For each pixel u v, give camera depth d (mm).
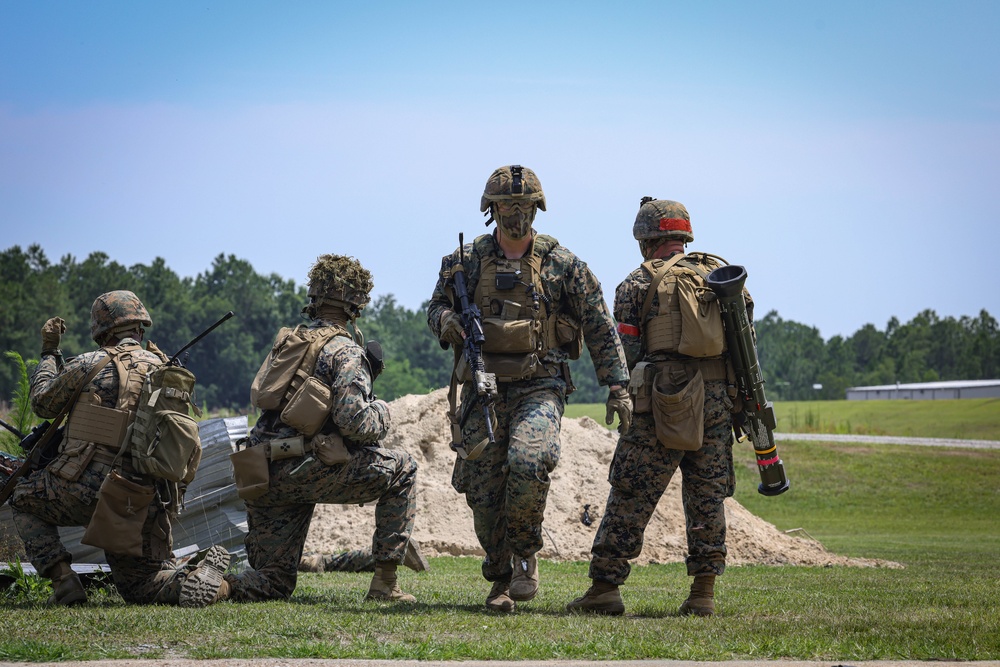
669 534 29344
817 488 66500
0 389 190875
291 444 14508
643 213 15273
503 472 14164
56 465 14297
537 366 14453
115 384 14508
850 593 18312
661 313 14539
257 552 15070
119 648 10617
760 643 11734
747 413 15031
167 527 14734
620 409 14633
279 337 15141
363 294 15422
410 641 11438
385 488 15336
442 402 31984
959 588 19812
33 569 16281
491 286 14453
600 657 10812
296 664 9852
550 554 28297
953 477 70125
